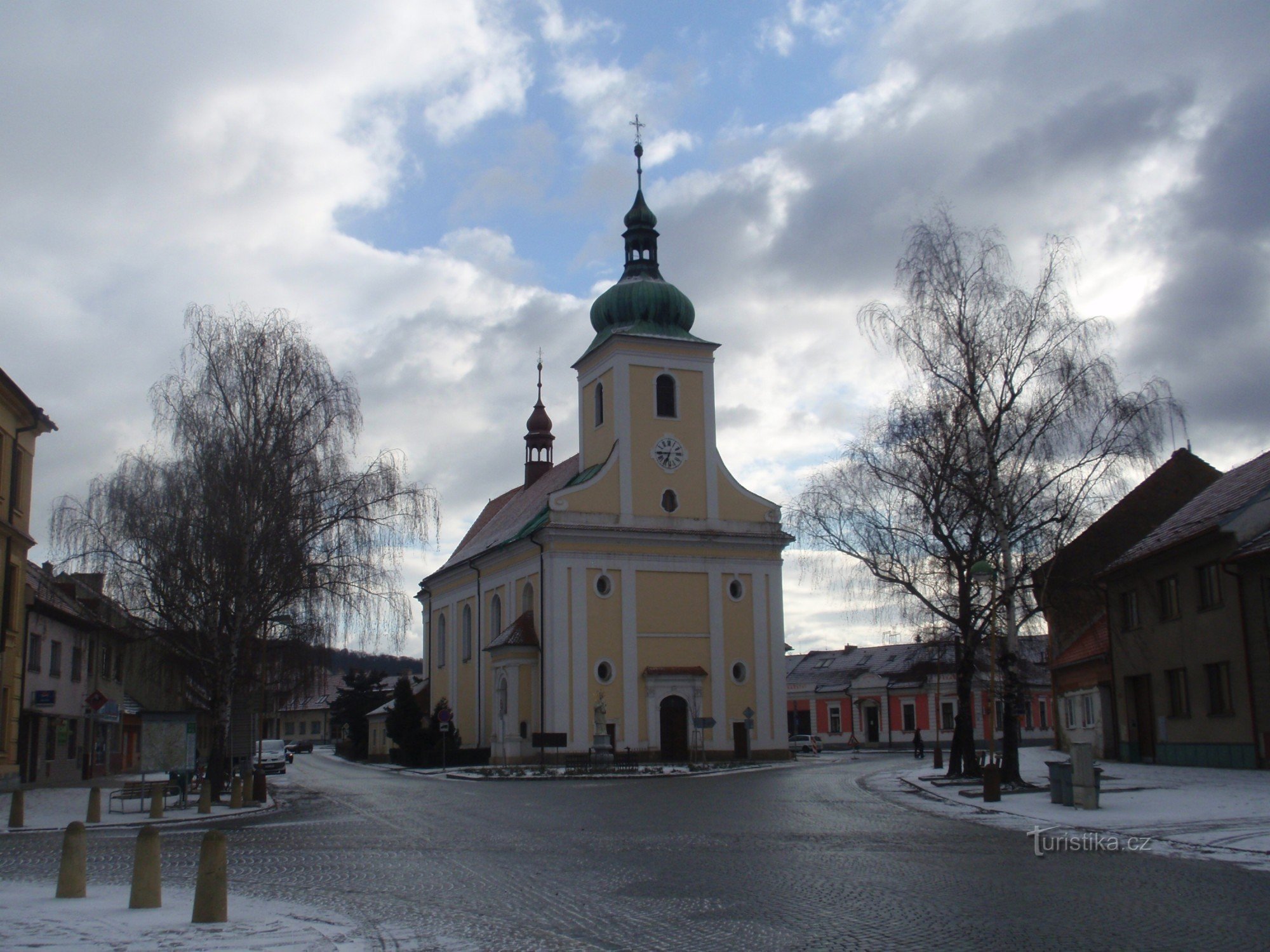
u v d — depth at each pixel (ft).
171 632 120.16
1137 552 146.61
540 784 150.61
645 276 224.74
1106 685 154.92
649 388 213.46
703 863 59.88
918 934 39.24
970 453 107.55
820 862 58.59
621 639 202.90
